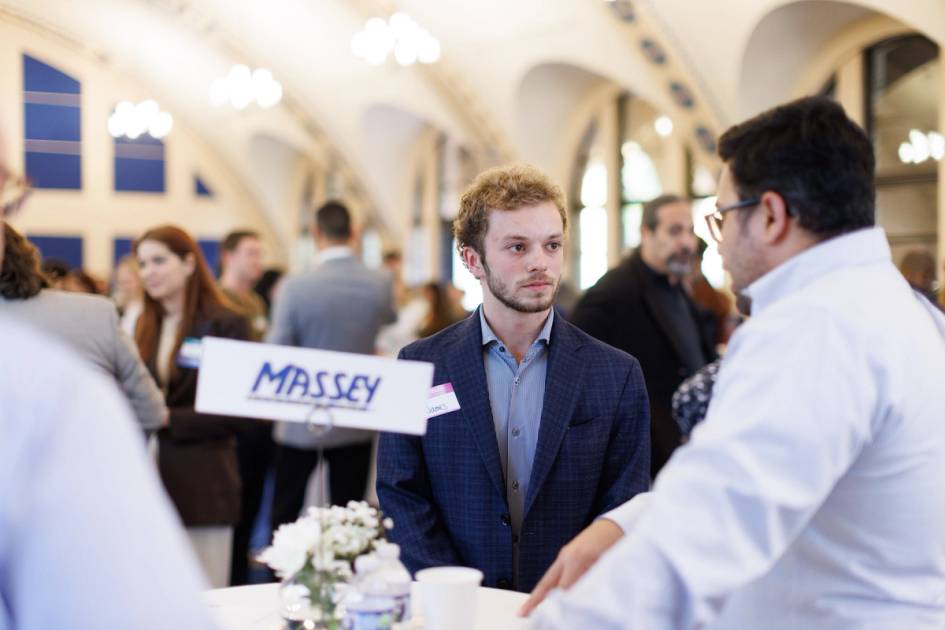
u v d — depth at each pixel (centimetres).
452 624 153
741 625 135
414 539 204
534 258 200
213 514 338
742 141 136
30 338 76
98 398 76
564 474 204
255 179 1817
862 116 859
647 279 372
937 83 803
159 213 1838
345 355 156
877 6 750
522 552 203
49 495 71
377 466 216
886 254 134
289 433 465
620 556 116
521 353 211
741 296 143
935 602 130
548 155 1208
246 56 1503
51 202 1762
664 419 364
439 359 212
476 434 205
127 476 75
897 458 126
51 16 1631
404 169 1527
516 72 1126
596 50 1006
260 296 732
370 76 1337
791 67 891
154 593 73
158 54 1672
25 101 1733
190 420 336
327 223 480
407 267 1548
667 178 1092
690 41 897
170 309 358
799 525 119
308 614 161
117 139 1800
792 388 119
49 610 70
